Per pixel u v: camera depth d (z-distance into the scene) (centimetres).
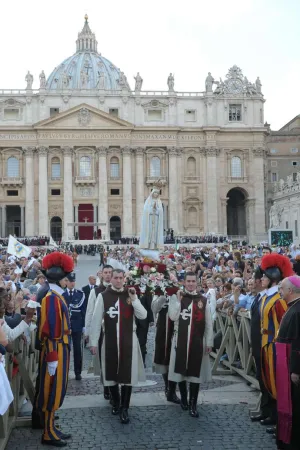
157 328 1327
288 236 5209
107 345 1184
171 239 8262
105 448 1004
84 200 9156
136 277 1333
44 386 1040
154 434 1075
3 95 9056
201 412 1212
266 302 1096
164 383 1450
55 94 9150
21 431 1114
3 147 9050
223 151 9481
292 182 7425
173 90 9406
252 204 9450
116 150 9212
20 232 9600
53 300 1067
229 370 1570
